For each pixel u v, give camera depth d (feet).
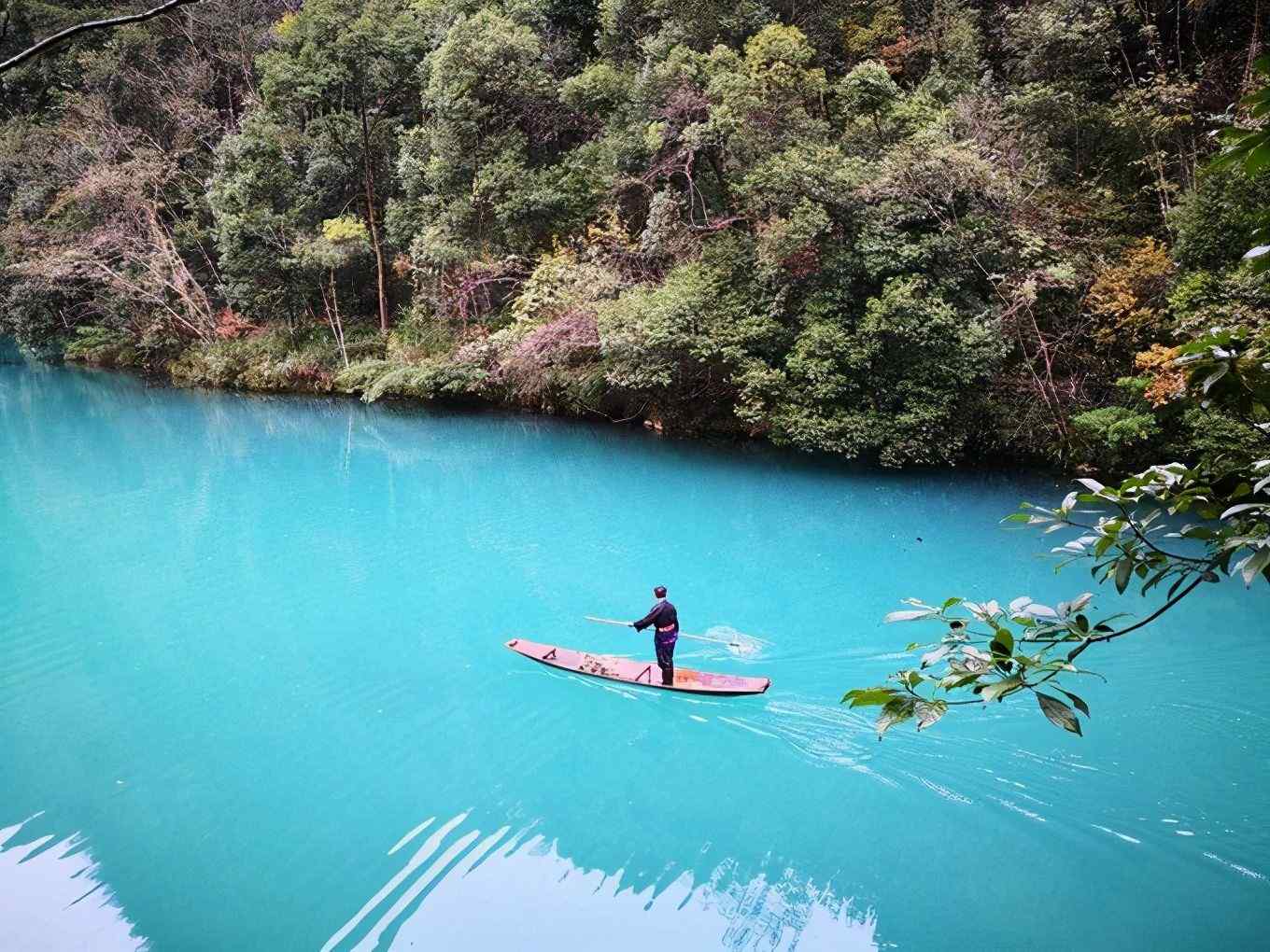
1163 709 29.99
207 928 22.40
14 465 72.74
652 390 71.97
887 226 57.36
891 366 58.34
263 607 43.01
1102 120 61.36
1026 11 68.28
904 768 27.53
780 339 62.39
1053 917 21.57
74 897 23.58
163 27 117.39
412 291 101.14
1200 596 39.63
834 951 21.01
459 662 36.68
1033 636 10.21
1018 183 58.18
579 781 28.22
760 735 30.12
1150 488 11.22
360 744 30.78
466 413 87.25
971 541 48.62
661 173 73.67
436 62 82.94
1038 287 56.03
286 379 99.60
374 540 52.70
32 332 120.37
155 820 26.81
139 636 39.88
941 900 22.41
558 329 71.56
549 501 59.31
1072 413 55.77
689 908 22.67
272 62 97.04
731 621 39.58
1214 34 63.93
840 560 46.80
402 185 93.66
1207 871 22.65
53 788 28.55
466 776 28.78
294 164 100.48
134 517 58.03
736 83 66.44
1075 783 26.25
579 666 34.99
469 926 22.22
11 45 124.77
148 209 106.73
